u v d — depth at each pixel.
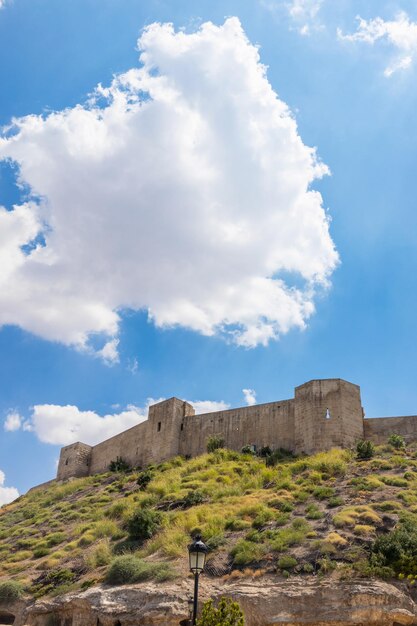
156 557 33.53
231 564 30.66
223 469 50.19
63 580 34.75
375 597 25.42
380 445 51.59
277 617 25.91
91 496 56.25
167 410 66.62
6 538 48.59
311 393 55.19
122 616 28.23
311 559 28.98
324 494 38.03
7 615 35.06
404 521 31.14
